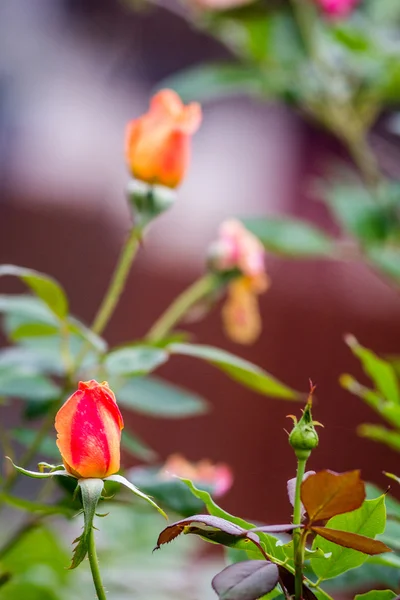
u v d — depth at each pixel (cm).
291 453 211
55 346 83
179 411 82
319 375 212
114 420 57
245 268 96
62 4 222
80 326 78
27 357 81
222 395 215
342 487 52
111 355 77
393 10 121
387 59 104
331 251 98
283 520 208
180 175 78
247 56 119
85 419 56
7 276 222
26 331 78
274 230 96
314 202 227
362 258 100
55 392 80
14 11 221
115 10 219
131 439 80
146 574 114
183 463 100
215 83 112
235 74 112
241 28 116
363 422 205
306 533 54
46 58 228
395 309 213
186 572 121
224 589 52
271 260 217
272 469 211
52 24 224
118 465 57
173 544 119
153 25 217
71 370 78
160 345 76
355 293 215
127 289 223
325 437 204
